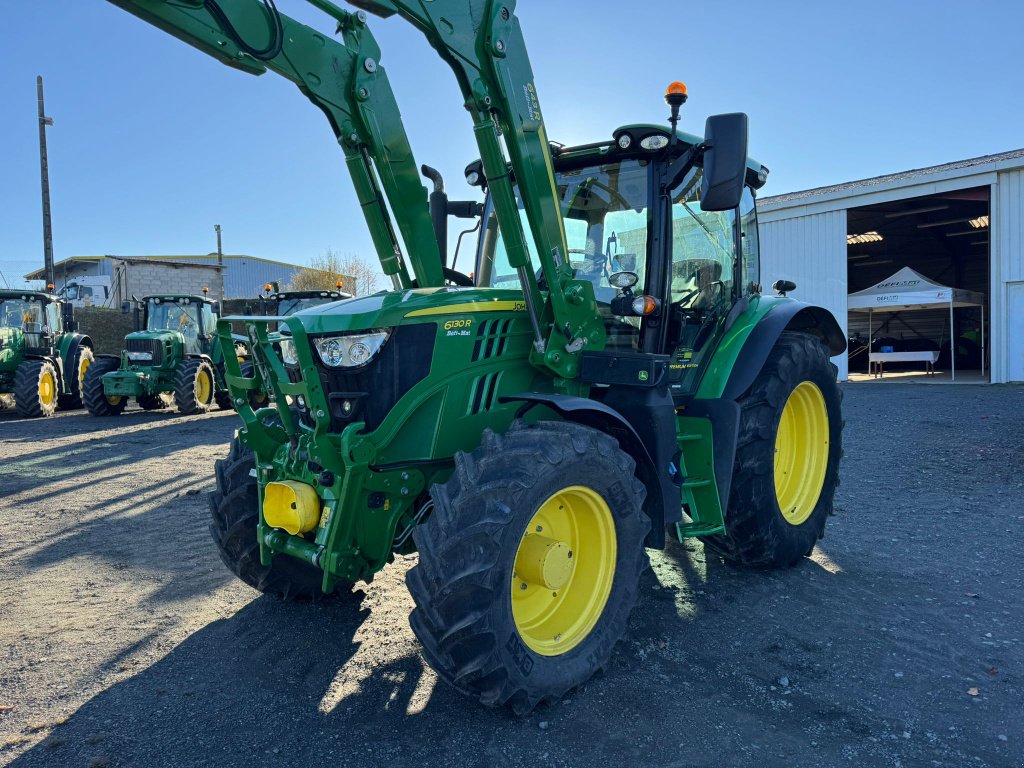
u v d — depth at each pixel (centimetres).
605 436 287
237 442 353
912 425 912
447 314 296
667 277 370
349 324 285
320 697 276
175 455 847
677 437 349
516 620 275
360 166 334
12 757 240
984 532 469
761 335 400
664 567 416
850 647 310
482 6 295
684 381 384
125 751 242
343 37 325
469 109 301
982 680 280
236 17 271
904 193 1573
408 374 287
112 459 823
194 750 242
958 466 666
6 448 918
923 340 2277
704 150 312
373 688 282
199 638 330
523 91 310
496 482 251
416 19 275
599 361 326
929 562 416
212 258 5078
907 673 286
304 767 232
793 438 446
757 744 240
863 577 394
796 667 293
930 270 2436
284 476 292
